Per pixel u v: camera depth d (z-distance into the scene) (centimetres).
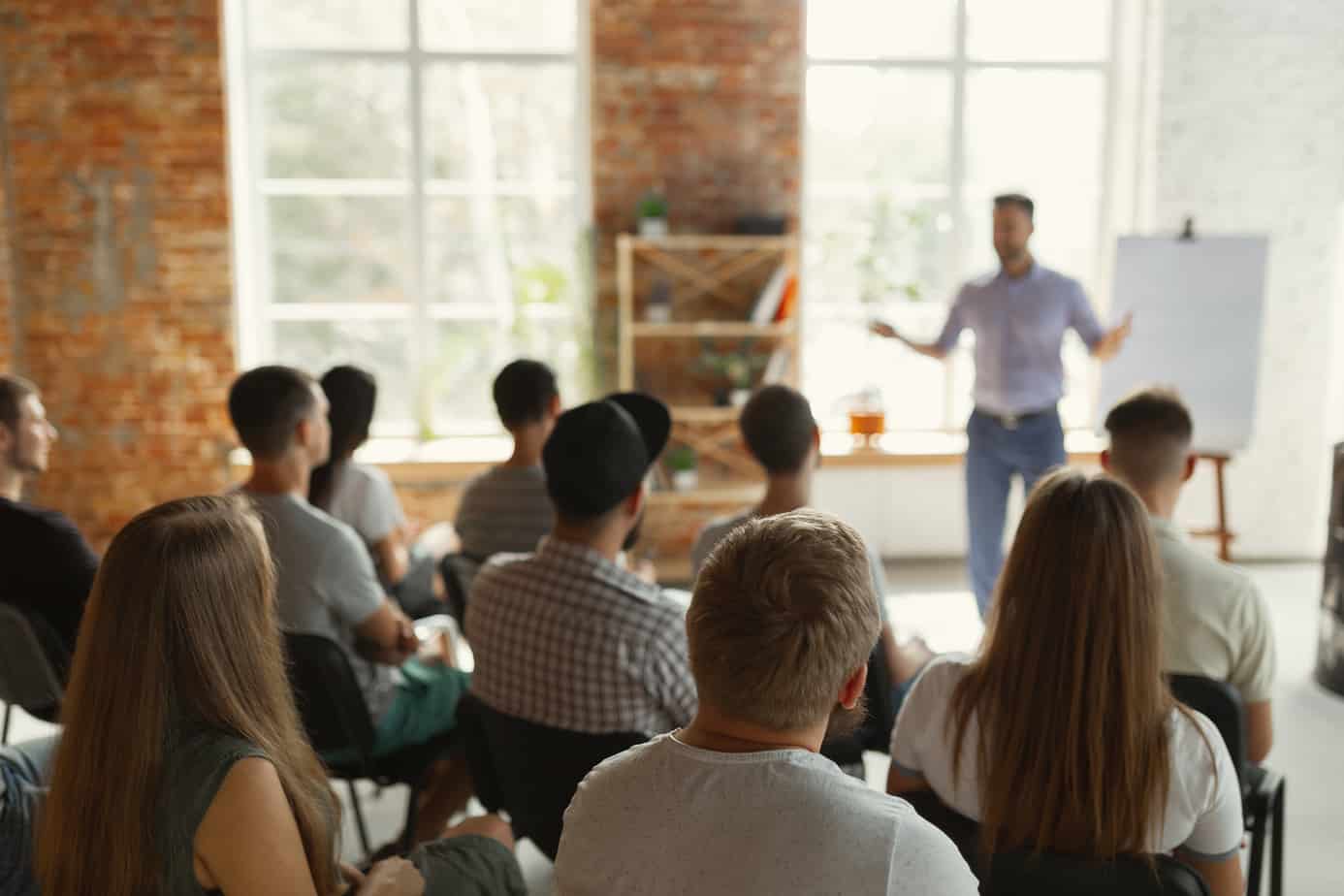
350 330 629
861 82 636
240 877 132
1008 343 483
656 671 207
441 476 592
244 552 140
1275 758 391
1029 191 651
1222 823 153
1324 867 319
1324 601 456
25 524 259
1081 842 151
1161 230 605
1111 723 148
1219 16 591
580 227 619
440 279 630
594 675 206
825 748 248
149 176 570
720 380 612
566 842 110
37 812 171
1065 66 640
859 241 648
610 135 590
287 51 604
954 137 644
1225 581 221
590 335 603
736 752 104
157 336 582
